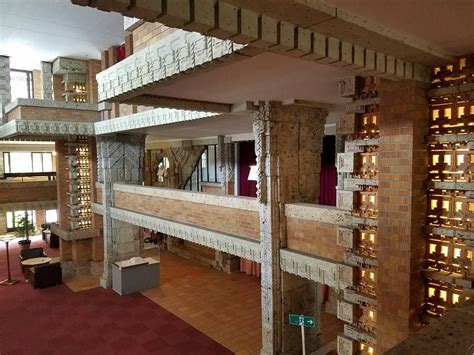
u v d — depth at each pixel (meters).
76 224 16.56
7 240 15.80
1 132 15.06
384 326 5.44
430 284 5.25
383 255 5.41
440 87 4.95
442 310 5.11
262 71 5.25
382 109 5.27
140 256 16.23
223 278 16.06
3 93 14.87
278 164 8.17
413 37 3.97
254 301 13.52
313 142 8.84
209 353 10.02
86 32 12.12
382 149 5.33
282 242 8.24
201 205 10.48
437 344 2.22
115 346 10.48
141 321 12.02
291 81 5.98
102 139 15.04
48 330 11.48
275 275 8.24
